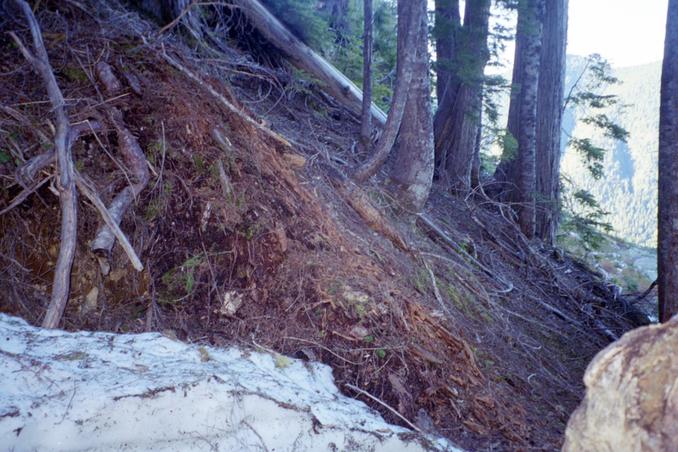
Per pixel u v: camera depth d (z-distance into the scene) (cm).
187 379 236
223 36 775
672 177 680
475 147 1120
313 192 505
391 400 360
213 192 434
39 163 371
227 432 232
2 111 395
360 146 787
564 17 1195
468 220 901
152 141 439
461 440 350
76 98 432
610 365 155
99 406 215
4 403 205
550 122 1191
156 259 399
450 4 965
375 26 1305
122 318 364
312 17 887
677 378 140
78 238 375
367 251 487
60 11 504
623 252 1595
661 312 687
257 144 498
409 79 578
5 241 358
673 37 683
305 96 847
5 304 340
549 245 1089
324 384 327
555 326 663
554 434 391
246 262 414
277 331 383
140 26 542
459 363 420
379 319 412
